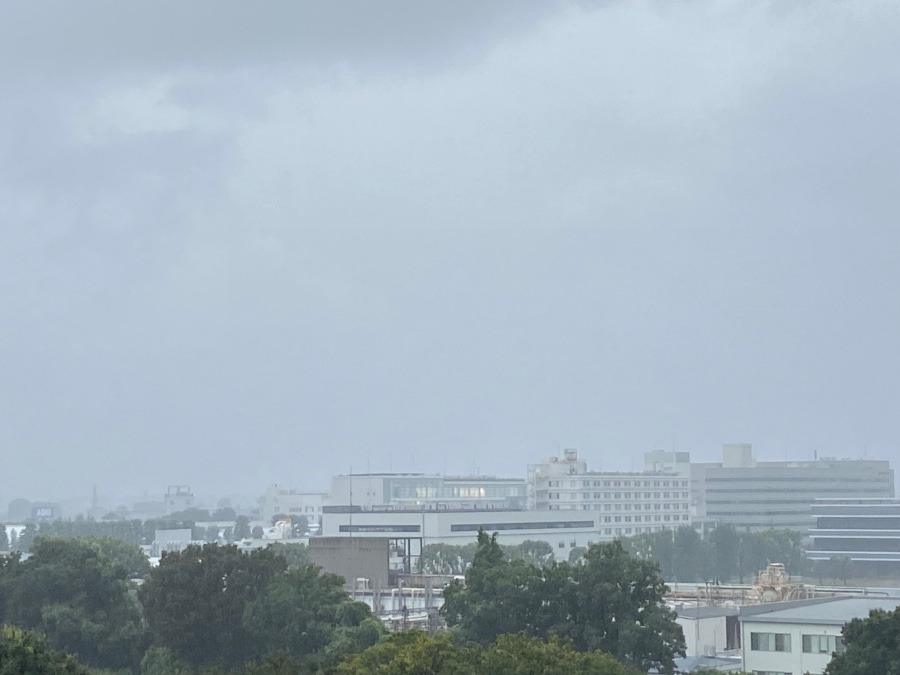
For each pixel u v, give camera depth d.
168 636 165.25
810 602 176.12
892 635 126.81
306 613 156.50
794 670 157.88
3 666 79.56
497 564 161.25
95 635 171.50
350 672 97.00
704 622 198.00
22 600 177.00
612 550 154.38
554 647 105.12
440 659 98.50
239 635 165.62
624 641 144.88
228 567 170.38
